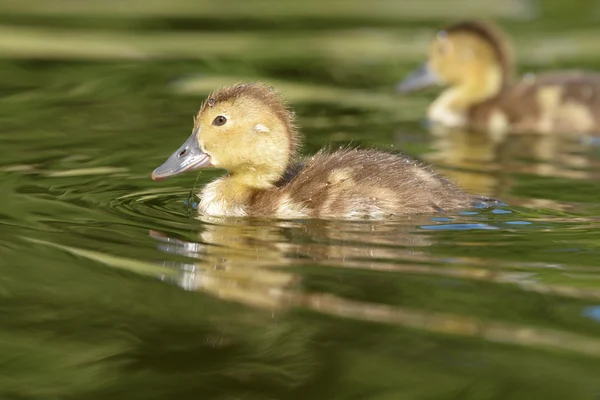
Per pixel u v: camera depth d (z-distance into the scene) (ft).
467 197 40.83
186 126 57.11
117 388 23.62
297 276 31.12
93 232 36.06
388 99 68.08
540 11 106.73
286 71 75.61
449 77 68.03
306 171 41.34
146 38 87.15
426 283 30.42
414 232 36.27
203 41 86.69
